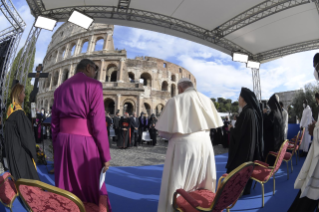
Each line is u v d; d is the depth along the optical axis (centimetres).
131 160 687
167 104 207
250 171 174
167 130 194
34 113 605
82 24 624
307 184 220
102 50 2830
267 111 571
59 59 3322
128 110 3048
